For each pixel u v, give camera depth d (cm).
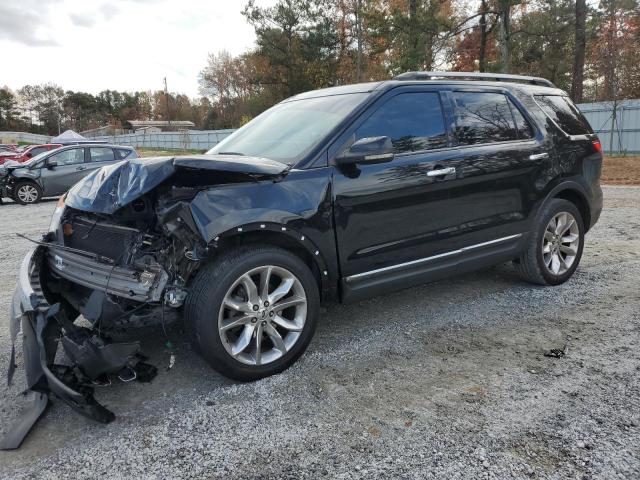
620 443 257
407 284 397
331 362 354
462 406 294
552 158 477
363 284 371
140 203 327
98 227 342
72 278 322
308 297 340
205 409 298
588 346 369
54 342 288
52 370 282
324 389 317
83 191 346
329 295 361
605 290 488
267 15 3609
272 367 331
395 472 241
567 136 497
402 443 262
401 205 378
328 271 352
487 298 476
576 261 512
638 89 2648
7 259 700
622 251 630
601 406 290
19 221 1083
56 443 270
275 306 329
